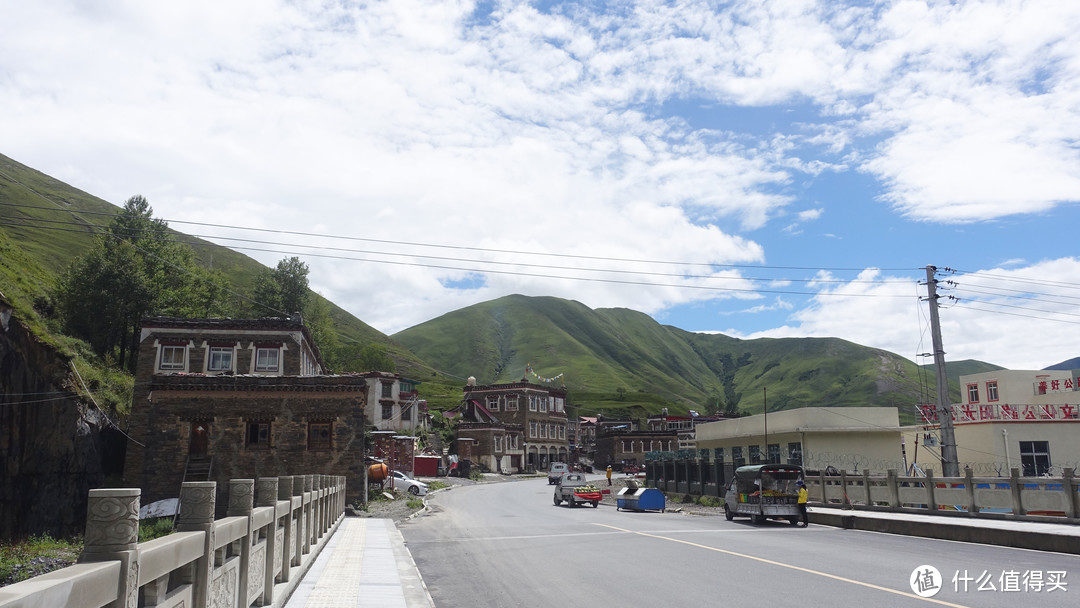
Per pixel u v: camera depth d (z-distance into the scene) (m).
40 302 51.44
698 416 119.00
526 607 10.05
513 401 94.12
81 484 36.59
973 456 35.25
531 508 36.41
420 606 9.34
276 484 8.49
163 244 66.69
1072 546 14.97
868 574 12.27
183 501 5.05
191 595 4.90
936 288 30.36
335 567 13.02
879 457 34.41
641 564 14.19
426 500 42.03
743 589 10.96
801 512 24.00
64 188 143.62
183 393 32.78
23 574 20.03
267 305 84.12
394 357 174.38
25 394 33.50
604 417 137.25
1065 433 34.16
